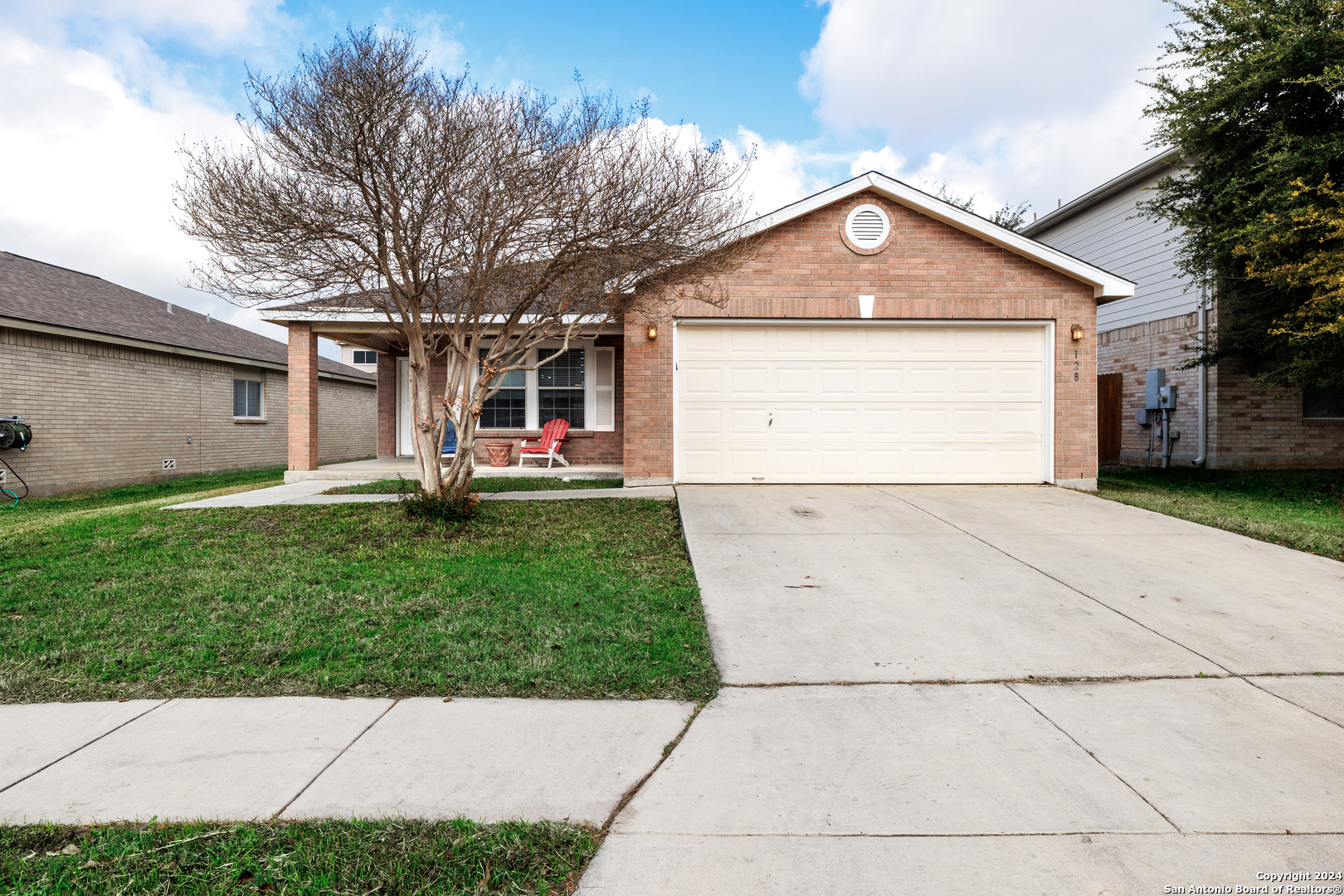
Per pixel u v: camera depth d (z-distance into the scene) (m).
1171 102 11.47
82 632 4.43
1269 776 2.93
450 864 2.36
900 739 3.26
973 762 3.05
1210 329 12.69
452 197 6.79
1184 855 2.41
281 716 3.42
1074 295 10.17
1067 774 2.95
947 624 4.79
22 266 15.06
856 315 10.04
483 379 7.69
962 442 10.29
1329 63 9.51
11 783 2.81
